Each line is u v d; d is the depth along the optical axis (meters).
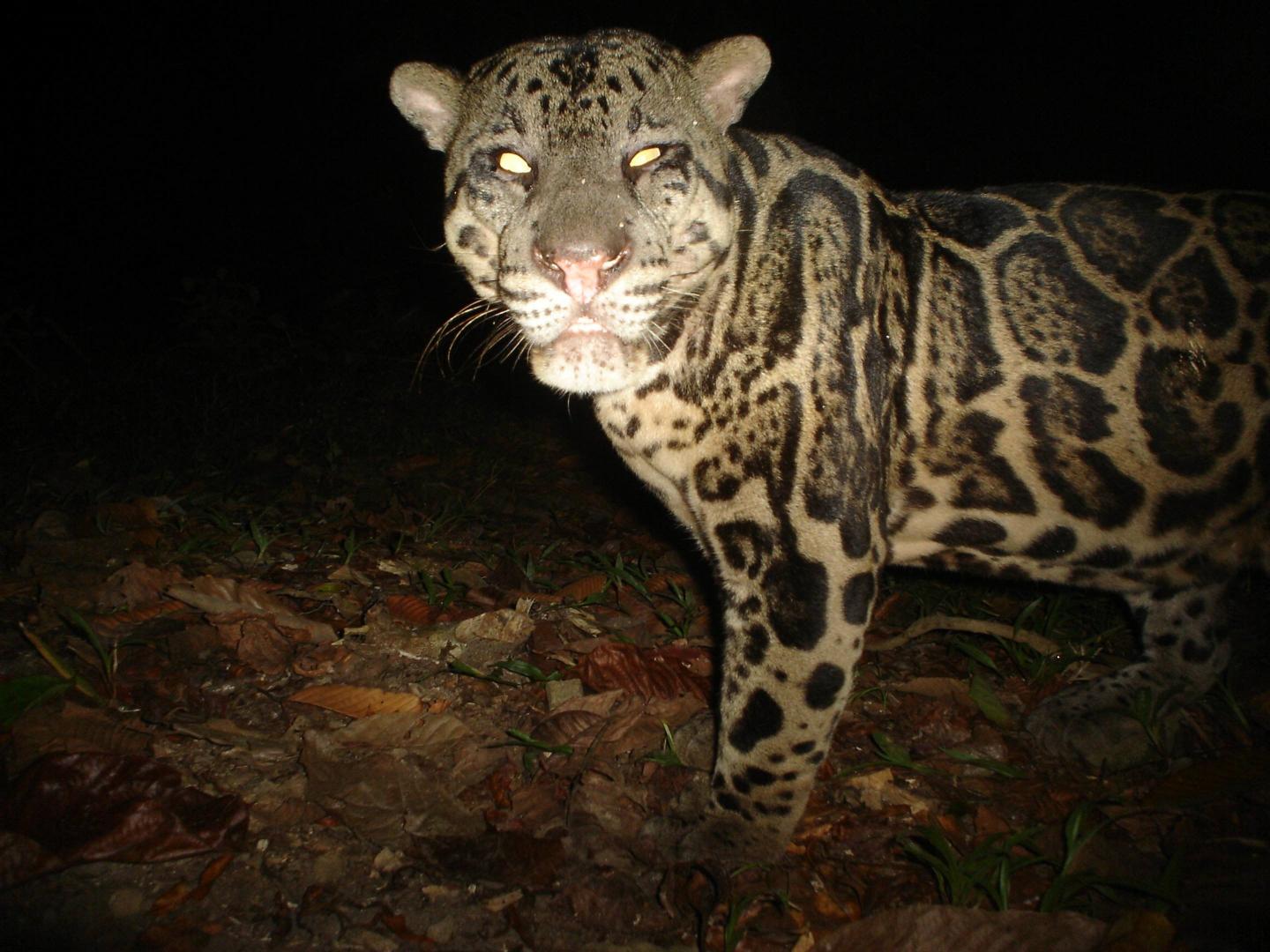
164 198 2.43
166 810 0.55
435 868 0.55
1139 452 0.61
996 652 0.82
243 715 0.66
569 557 0.95
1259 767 0.65
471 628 0.77
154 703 0.65
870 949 0.52
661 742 0.67
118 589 0.76
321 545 0.91
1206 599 0.72
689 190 0.56
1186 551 0.64
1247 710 0.74
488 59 0.61
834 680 0.57
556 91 0.56
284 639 0.72
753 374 0.57
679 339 0.58
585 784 0.61
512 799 0.60
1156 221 0.62
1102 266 0.61
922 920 0.52
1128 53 2.70
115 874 0.53
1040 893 0.57
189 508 0.97
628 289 0.54
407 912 0.52
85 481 1.00
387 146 2.60
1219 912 0.55
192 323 1.46
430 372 1.53
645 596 0.87
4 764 0.57
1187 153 2.54
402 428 1.30
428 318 1.75
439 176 2.47
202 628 0.72
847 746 0.69
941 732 0.71
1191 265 0.61
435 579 0.86
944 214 0.63
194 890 0.52
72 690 0.65
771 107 2.34
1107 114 2.71
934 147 2.76
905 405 0.60
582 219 0.53
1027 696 0.77
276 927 0.51
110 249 2.16
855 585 0.57
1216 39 2.54
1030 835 0.59
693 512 0.61
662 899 0.54
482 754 0.63
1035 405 0.60
